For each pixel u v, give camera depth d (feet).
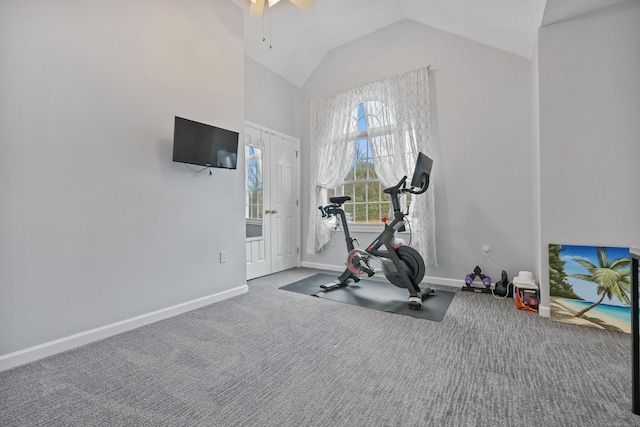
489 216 10.69
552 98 7.78
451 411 4.22
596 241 7.34
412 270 9.66
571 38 7.56
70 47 6.40
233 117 10.23
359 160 13.80
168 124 8.31
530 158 9.99
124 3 7.36
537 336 6.70
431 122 11.74
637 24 6.94
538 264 8.74
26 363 5.69
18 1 5.71
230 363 5.65
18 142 5.70
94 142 6.77
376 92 12.75
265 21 11.64
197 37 9.10
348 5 11.59
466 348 6.15
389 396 4.58
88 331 6.61
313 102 14.79
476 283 10.98
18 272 5.69
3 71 5.53
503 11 8.29
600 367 5.35
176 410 4.30
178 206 8.55
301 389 4.79
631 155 7.03
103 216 6.91
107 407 4.38
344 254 14.21
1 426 4.00
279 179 14.48
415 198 11.60
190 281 8.82
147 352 6.12
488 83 10.69
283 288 11.16
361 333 6.99
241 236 10.53
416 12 11.34
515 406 4.31
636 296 4.24
